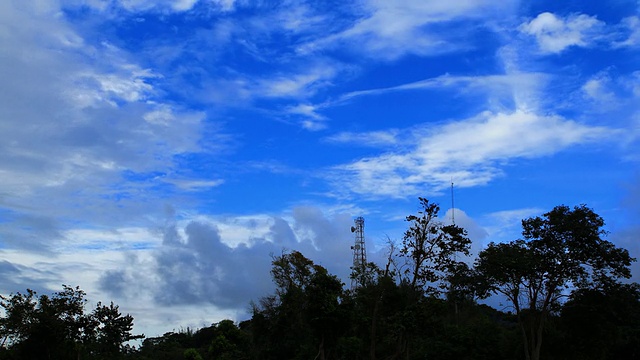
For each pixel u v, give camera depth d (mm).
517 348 52719
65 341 52406
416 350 55719
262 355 61219
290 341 58188
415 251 45375
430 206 45562
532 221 51406
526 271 49062
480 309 73750
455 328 55844
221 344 67312
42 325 50719
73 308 52969
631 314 49312
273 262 63000
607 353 55344
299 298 55500
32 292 53219
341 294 44375
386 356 51156
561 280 50156
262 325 61969
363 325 50375
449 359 52812
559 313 52625
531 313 51062
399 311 44906
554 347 52656
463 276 51312
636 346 55281
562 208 51125
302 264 62469
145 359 81375
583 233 48594
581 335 50719
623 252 48594
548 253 50406
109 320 54812
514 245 51812
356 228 69188
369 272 47344
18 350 50844
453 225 44844
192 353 69500
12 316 51219
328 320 42438
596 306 49031
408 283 46250
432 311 44500
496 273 49688
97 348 55750
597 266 49844
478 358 52906
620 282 49531
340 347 50625
